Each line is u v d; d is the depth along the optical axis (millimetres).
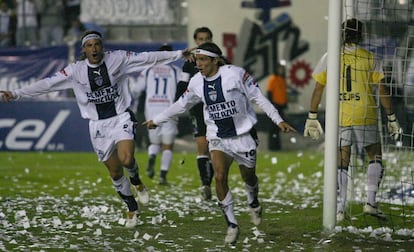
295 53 68812
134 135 28562
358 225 29703
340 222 29562
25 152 65125
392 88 33344
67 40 71938
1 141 65688
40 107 65562
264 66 69188
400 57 34719
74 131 65438
